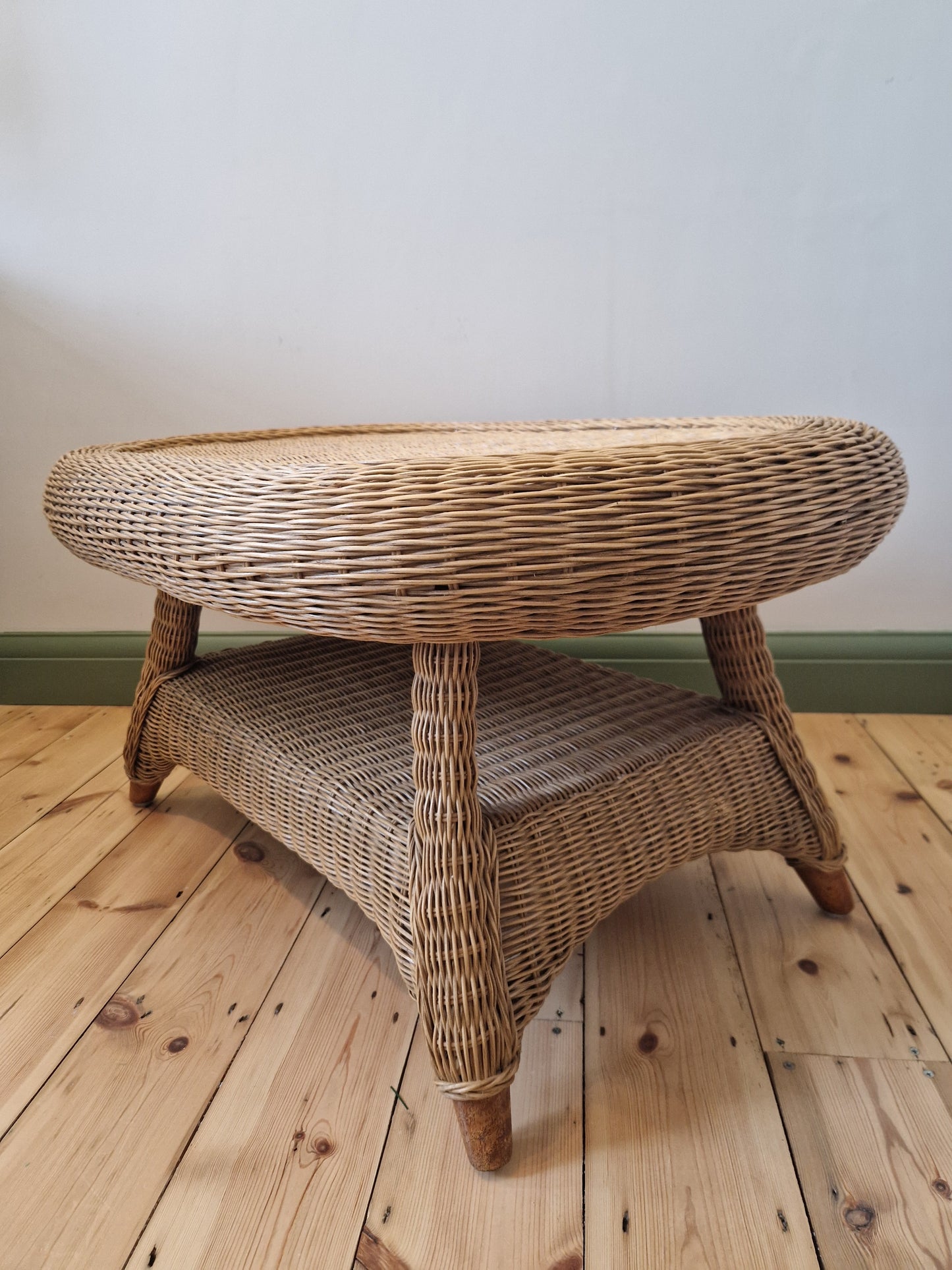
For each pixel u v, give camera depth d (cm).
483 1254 58
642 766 79
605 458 56
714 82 121
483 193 128
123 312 138
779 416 106
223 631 152
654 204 126
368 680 104
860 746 132
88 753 137
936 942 88
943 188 121
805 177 123
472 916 64
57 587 151
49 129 132
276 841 111
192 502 65
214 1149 66
